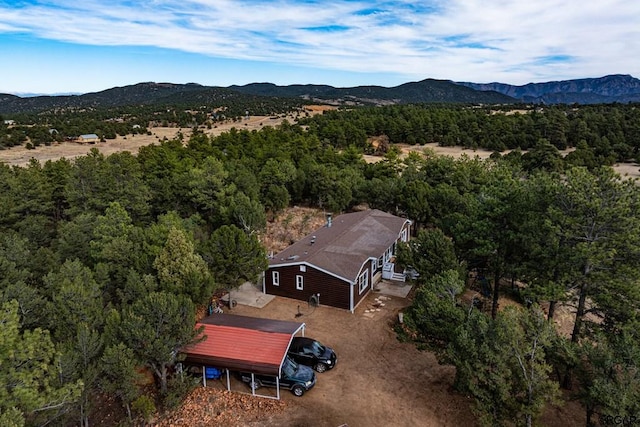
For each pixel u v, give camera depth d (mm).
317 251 29750
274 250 39375
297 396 18750
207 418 17406
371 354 22172
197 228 34000
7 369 12117
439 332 18062
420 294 20141
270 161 53938
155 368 17938
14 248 26406
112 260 25781
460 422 17094
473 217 25297
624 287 18562
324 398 18594
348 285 27016
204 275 23219
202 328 18828
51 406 12375
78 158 40969
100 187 39531
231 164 53156
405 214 48469
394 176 57312
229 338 19516
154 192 44156
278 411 17766
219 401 18469
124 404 16359
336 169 56938
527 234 21875
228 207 37938
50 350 13359
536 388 14734
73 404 14648
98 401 18906
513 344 14930
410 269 26000
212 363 18453
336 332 24484
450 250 24594
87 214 33219
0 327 11797
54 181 46250
